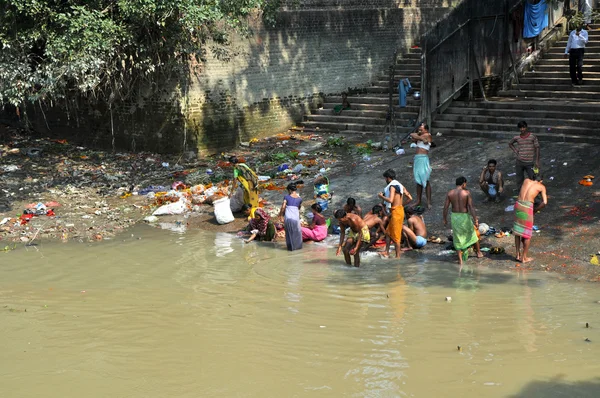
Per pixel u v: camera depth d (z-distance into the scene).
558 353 8.00
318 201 14.68
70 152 20.70
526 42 21.39
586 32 19.31
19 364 8.12
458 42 19.38
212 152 19.78
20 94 15.37
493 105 19.08
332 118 21.39
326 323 9.19
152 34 17.41
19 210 15.62
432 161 16.88
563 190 14.00
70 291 10.77
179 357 8.21
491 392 7.10
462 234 11.59
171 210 15.49
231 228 14.55
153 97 19.42
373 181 16.03
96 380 7.66
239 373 7.73
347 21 22.44
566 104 18.05
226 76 19.78
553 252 11.67
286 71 21.23
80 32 15.05
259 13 20.22
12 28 15.25
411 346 8.34
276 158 18.52
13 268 12.03
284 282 11.03
